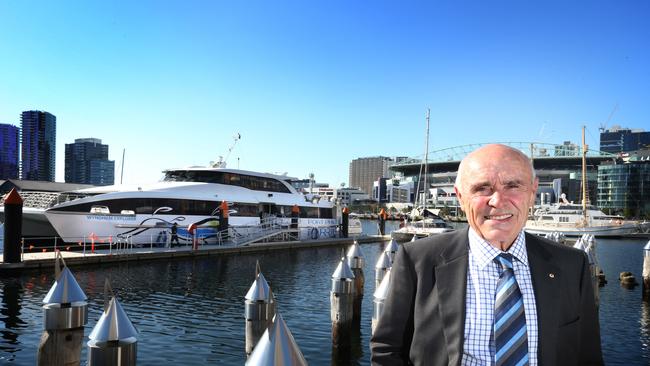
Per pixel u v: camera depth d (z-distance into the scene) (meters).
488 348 2.74
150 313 15.79
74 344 7.26
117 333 5.77
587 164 175.88
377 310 8.96
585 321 2.98
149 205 29.20
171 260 27.02
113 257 24.62
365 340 13.43
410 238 45.44
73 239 26.38
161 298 18.09
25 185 70.81
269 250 34.69
